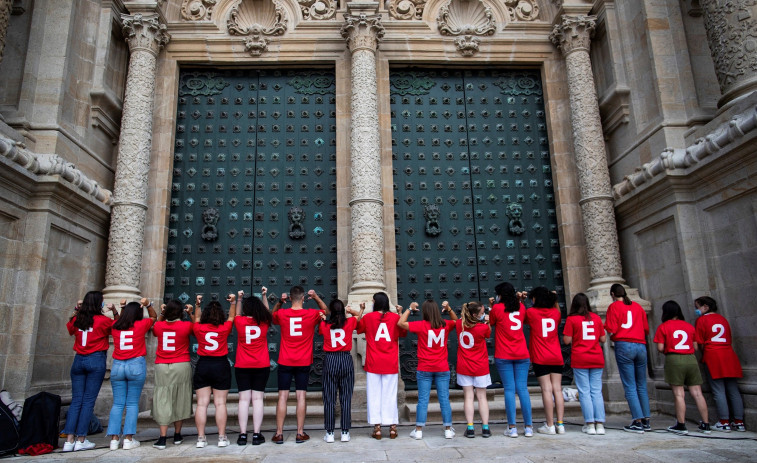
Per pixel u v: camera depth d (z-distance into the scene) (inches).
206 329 243.8
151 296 371.2
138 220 364.8
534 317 259.6
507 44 437.7
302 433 247.1
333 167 415.2
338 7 440.5
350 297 351.6
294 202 407.8
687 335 264.5
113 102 385.7
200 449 233.1
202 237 393.7
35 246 297.3
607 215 377.7
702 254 311.3
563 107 427.5
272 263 394.6
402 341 383.9
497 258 405.1
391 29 435.2
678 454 203.0
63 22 348.5
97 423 291.4
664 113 346.9
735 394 267.1
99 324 247.4
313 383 370.3
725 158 282.2
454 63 435.2
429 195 414.6
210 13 432.1
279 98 429.4
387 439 250.7
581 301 262.2
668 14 367.6
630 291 355.9
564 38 420.5
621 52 399.5
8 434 224.5
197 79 429.1
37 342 295.0
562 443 229.9
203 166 411.8
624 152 390.9
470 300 395.9
